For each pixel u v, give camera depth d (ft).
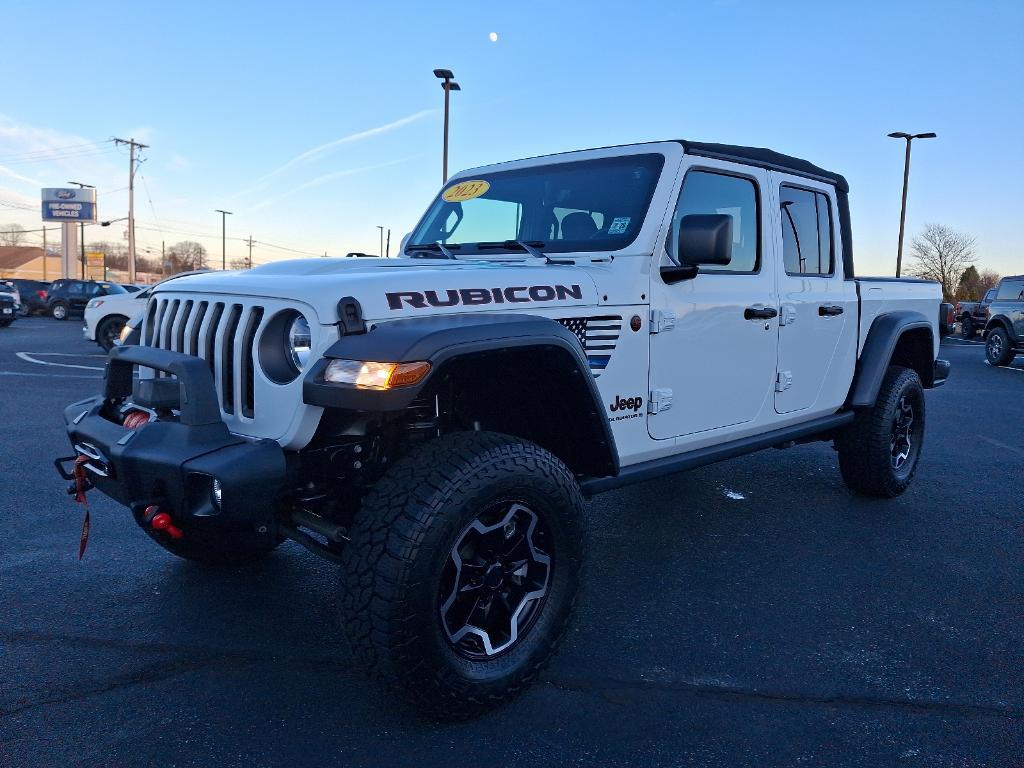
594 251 11.11
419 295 8.37
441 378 8.83
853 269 15.51
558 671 9.36
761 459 21.17
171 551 11.84
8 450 20.33
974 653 9.95
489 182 13.21
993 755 7.77
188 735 7.89
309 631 10.30
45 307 114.21
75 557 12.83
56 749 7.61
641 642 10.15
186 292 9.41
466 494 7.68
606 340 10.23
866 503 16.85
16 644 9.83
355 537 7.63
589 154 12.13
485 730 8.07
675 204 11.10
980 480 19.12
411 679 7.56
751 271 12.78
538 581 8.80
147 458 7.89
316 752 7.63
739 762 7.60
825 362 14.58
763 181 12.86
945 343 83.97
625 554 13.52
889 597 11.74
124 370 9.60
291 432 7.97
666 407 11.21
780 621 10.84
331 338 7.79
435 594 7.57
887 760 7.66
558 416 9.53
